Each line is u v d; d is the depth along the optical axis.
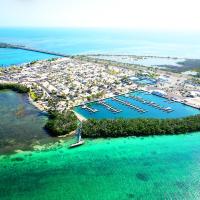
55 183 120.81
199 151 151.25
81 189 117.81
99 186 120.12
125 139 160.38
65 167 132.88
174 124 172.00
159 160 142.00
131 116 198.00
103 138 160.25
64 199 111.19
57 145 151.25
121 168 133.88
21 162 134.75
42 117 188.62
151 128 166.25
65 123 170.62
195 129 173.12
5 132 164.38
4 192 113.81
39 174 126.50
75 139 158.12
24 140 155.50
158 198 113.69
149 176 128.50
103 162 138.50
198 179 127.12
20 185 118.44
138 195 115.25
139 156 144.88
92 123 168.88
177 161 141.50
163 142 159.25
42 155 141.50
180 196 115.38
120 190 118.12
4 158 137.38
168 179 126.75
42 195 113.06
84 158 141.12
